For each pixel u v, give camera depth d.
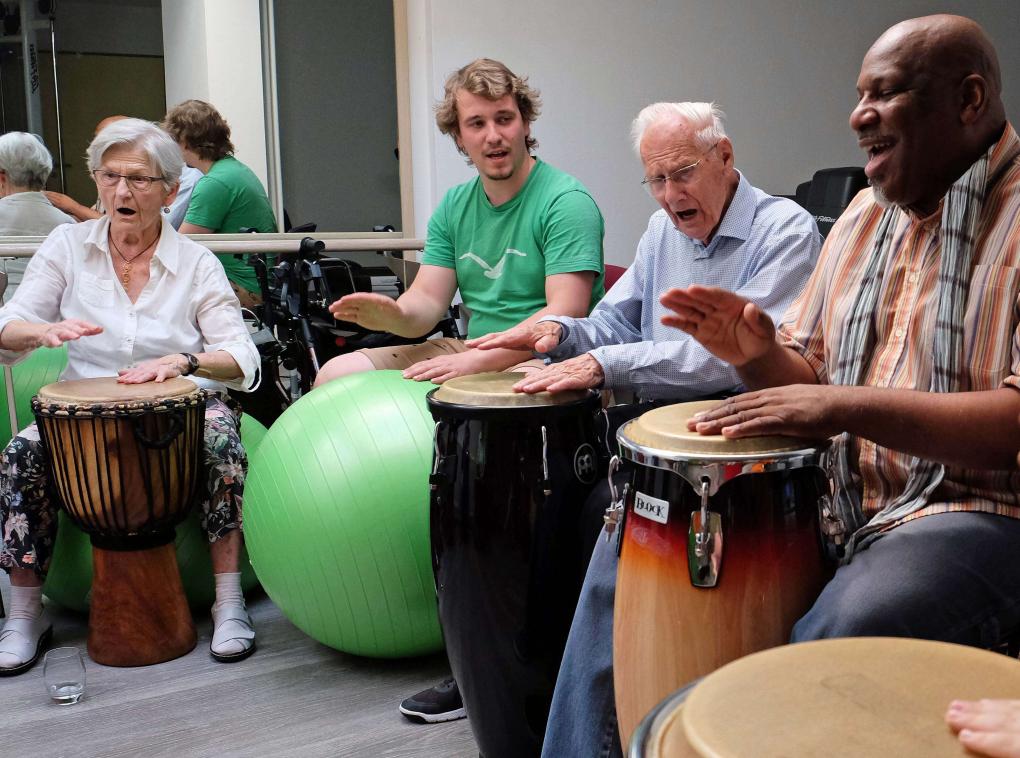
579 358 1.93
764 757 0.68
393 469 2.05
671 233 2.17
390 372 2.26
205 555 2.51
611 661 1.48
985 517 1.28
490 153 2.41
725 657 1.25
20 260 2.98
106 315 2.55
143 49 4.96
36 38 4.73
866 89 1.33
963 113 1.30
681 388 1.95
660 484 1.27
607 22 4.54
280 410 3.42
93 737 1.95
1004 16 5.62
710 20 4.80
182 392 2.25
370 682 2.17
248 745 1.90
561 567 1.67
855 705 0.75
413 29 4.28
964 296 1.29
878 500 1.42
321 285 3.16
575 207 2.42
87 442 2.17
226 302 2.63
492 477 1.64
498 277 2.55
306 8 4.40
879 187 1.36
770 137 5.11
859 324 1.44
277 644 2.39
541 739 1.76
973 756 0.68
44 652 2.37
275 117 4.46
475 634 1.71
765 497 1.24
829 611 1.20
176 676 2.22
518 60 4.38
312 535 2.04
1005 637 1.24
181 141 3.86
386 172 4.53
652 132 1.99
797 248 2.00
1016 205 1.27
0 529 2.71
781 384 1.52
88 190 4.90
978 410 1.20
